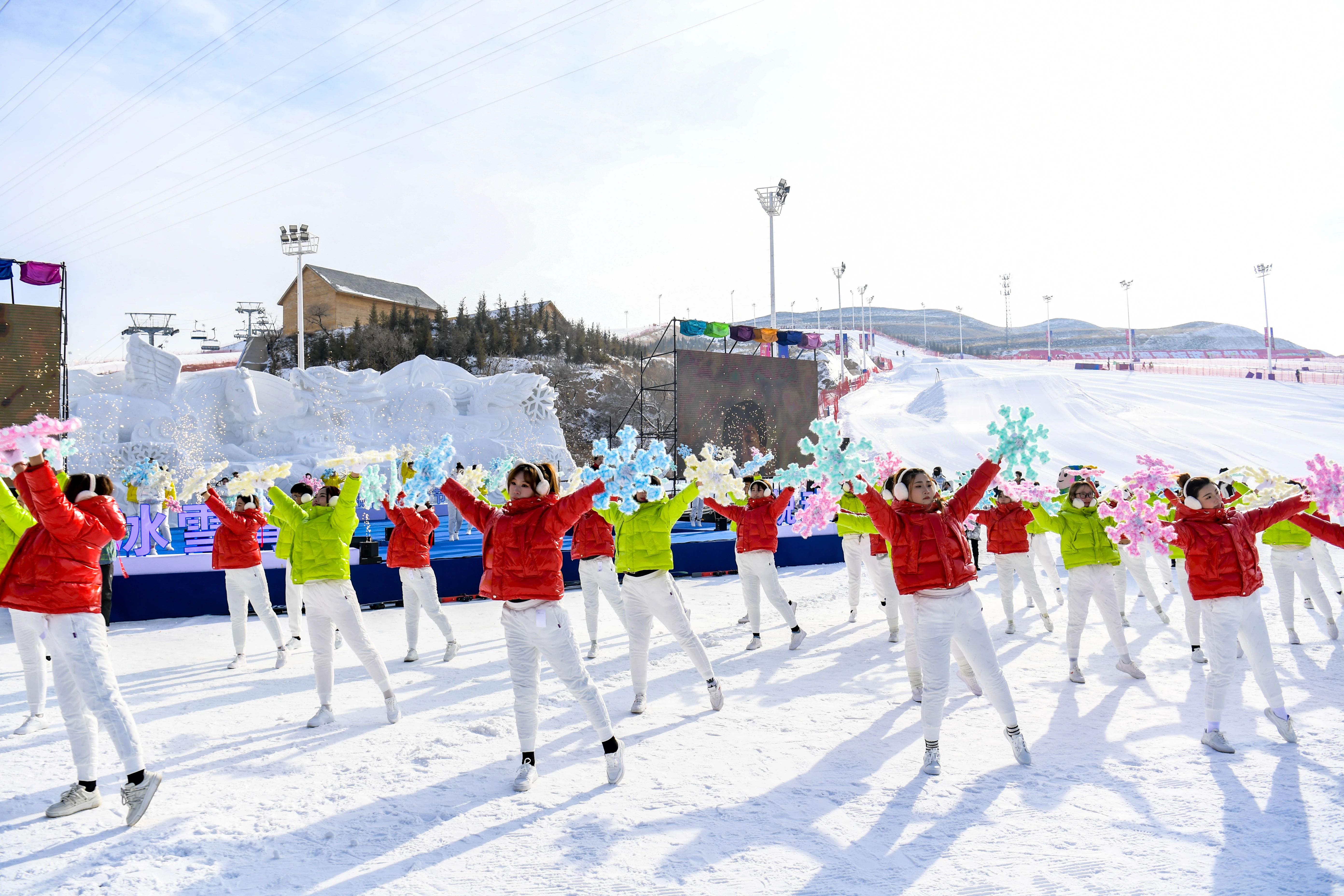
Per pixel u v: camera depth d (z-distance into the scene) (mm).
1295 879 2768
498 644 7562
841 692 5559
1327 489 4281
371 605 9820
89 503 3770
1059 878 2824
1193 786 3650
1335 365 65312
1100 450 29594
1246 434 31484
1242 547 4262
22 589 3516
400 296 67062
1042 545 8953
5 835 3350
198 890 2855
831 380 60594
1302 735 4352
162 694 5754
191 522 12859
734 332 21375
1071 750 4211
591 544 6684
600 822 3391
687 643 5109
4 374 11258
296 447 21062
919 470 4305
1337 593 8805
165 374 20281
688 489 4996
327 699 4980
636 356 64500
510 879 2895
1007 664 6309
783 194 35469
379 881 2902
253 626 8711
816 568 12539
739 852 3082
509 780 3934
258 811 3574
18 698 5668
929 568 4035
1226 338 191500
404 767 4137
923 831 3244
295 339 56812
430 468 4836
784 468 21000
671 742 4484
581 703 3834
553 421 25234
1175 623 7758
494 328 58938
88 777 3629
